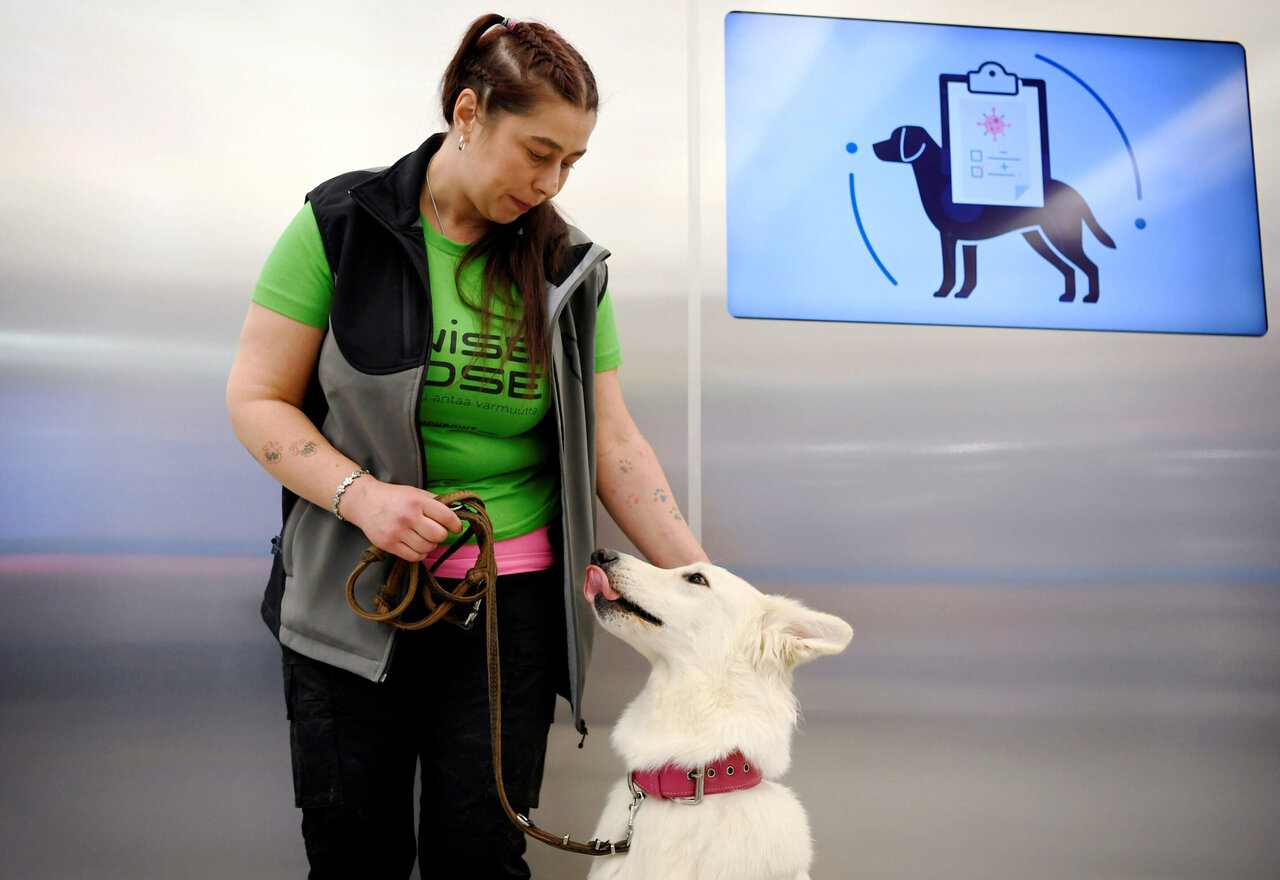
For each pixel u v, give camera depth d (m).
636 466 1.65
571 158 1.38
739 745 1.37
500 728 1.42
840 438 2.09
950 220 2.15
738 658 1.43
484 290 1.41
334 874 1.38
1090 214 2.19
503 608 1.45
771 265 2.10
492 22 1.40
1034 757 2.08
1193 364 2.19
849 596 2.07
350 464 1.33
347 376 1.33
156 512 1.92
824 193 2.12
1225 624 2.15
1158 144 2.21
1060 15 2.20
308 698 1.36
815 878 2.01
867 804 2.04
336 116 2.01
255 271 1.97
